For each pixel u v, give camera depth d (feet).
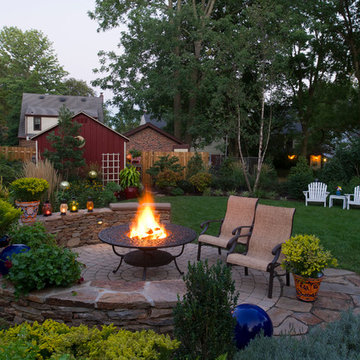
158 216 25.68
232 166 57.77
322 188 40.78
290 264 14.42
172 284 11.53
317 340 8.09
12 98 118.93
